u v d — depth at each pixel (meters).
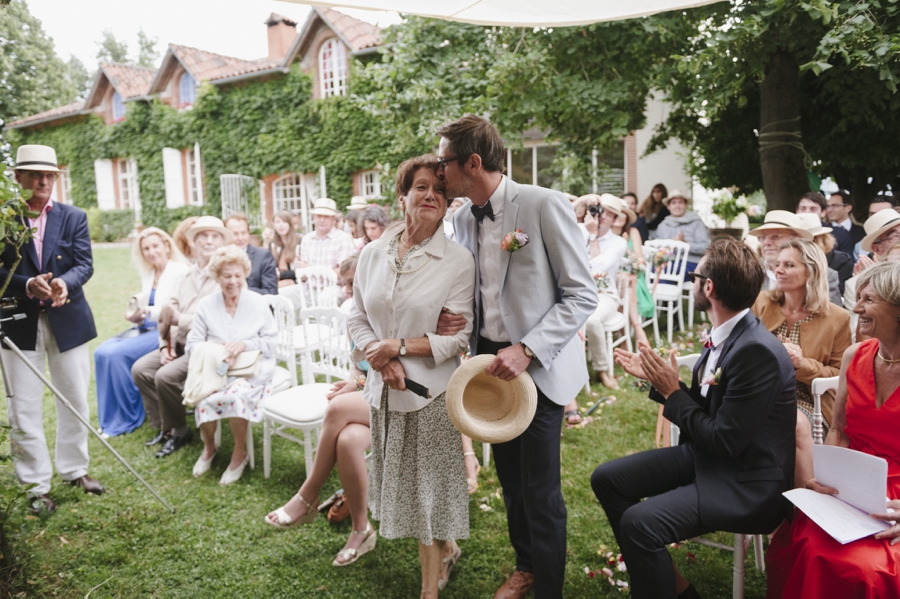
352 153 14.46
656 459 2.30
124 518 3.14
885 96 5.32
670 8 3.10
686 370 5.11
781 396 1.97
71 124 19.98
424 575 2.38
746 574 2.54
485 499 3.21
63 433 3.42
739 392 1.95
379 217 4.91
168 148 17.34
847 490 1.87
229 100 16.28
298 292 6.07
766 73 5.89
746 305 2.07
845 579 1.74
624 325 5.32
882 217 3.75
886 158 6.94
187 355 3.97
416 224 2.23
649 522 1.97
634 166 11.75
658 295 6.11
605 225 5.13
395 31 7.13
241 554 2.85
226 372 3.56
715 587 2.46
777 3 4.65
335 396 2.93
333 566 2.74
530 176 12.61
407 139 7.11
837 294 3.71
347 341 3.84
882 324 1.96
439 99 6.81
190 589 2.61
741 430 1.93
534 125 7.08
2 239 2.64
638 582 2.01
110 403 4.41
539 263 2.14
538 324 2.12
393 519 2.31
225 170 16.72
